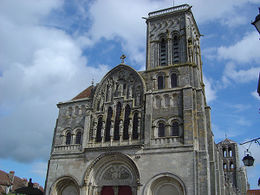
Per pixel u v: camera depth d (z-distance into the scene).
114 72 56.59
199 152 42.91
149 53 57.19
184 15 58.09
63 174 50.16
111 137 49.78
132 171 46.50
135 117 50.12
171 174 42.19
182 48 54.50
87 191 46.78
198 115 46.34
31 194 54.12
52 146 55.81
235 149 99.62
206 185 40.16
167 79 51.38
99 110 54.41
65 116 56.88
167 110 47.94
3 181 70.50
